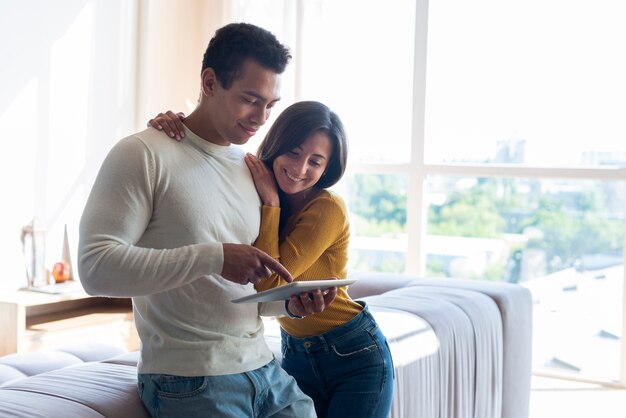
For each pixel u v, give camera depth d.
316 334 1.94
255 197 1.71
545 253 5.00
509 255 5.10
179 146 1.57
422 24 5.15
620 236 4.79
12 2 4.34
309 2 5.35
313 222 1.85
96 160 4.97
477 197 5.15
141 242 1.52
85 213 1.45
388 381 1.95
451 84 5.18
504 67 5.05
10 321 4.03
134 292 1.40
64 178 4.73
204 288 1.53
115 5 5.07
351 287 3.77
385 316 2.67
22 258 4.46
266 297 1.53
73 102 4.78
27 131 4.47
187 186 1.53
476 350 3.02
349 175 5.48
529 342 3.60
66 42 4.71
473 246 5.19
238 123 1.58
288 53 1.60
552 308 5.00
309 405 1.70
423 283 3.66
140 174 1.46
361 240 5.50
